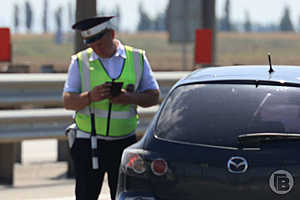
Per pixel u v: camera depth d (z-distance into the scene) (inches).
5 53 1181.1
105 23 569.3
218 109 462.9
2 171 892.0
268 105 458.3
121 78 581.9
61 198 784.3
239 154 439.5
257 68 512.1
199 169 446.9
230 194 439.5
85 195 593.0
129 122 589.6
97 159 580.7
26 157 1162.6
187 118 466.0
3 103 870.4
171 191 454.0
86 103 567.5
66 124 896.9
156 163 457.7
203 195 446.0
